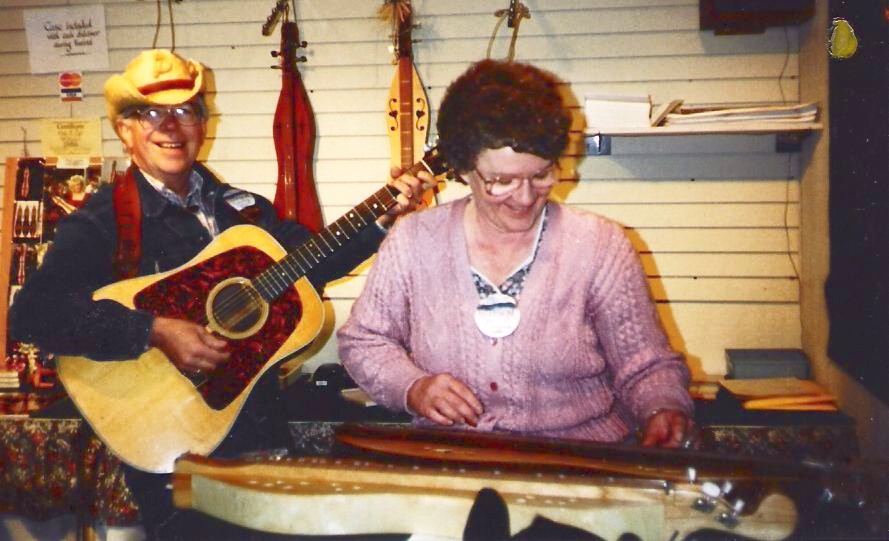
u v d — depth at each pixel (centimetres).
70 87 343
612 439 157
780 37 320
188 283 221
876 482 111
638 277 159
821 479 112
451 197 333
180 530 118
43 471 269
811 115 294
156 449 215
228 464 121
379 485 117
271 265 230
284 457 127
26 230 327
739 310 329
